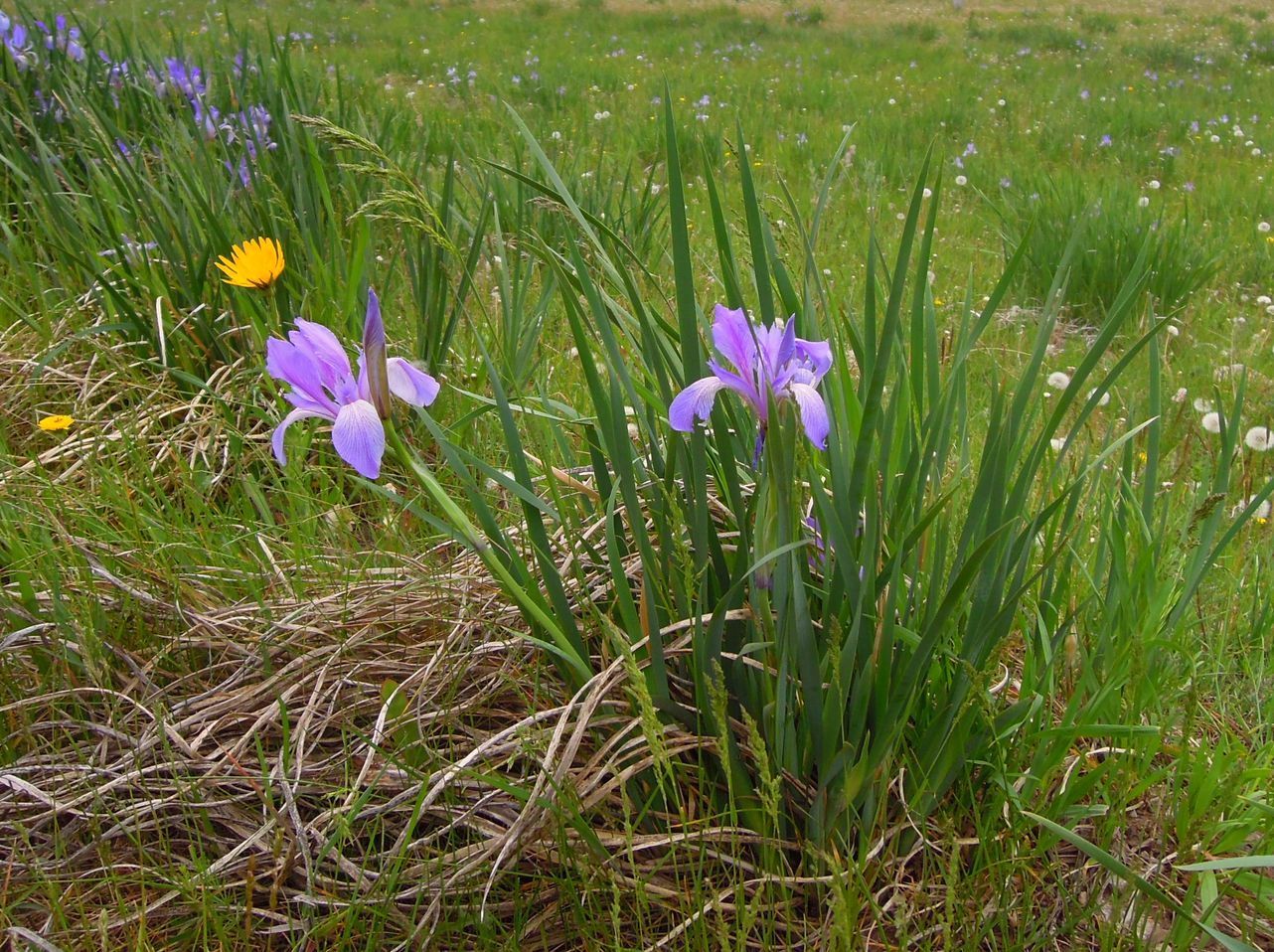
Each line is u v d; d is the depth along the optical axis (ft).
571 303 2.07
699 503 2.10
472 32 15.93
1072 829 2.26
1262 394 4.09
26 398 3.34
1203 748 2.28
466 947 2.08
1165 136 9.64
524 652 2.46
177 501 3.08
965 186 7.27
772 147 8.20
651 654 2.12
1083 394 3.96
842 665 2.04
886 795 2.18
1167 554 2.84
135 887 2.15
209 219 3.44
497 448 3.25
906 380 2.21
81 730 2.39
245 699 2.40
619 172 6.80
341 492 2.99
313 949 2.06
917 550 2.22
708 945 2.01
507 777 2.23
